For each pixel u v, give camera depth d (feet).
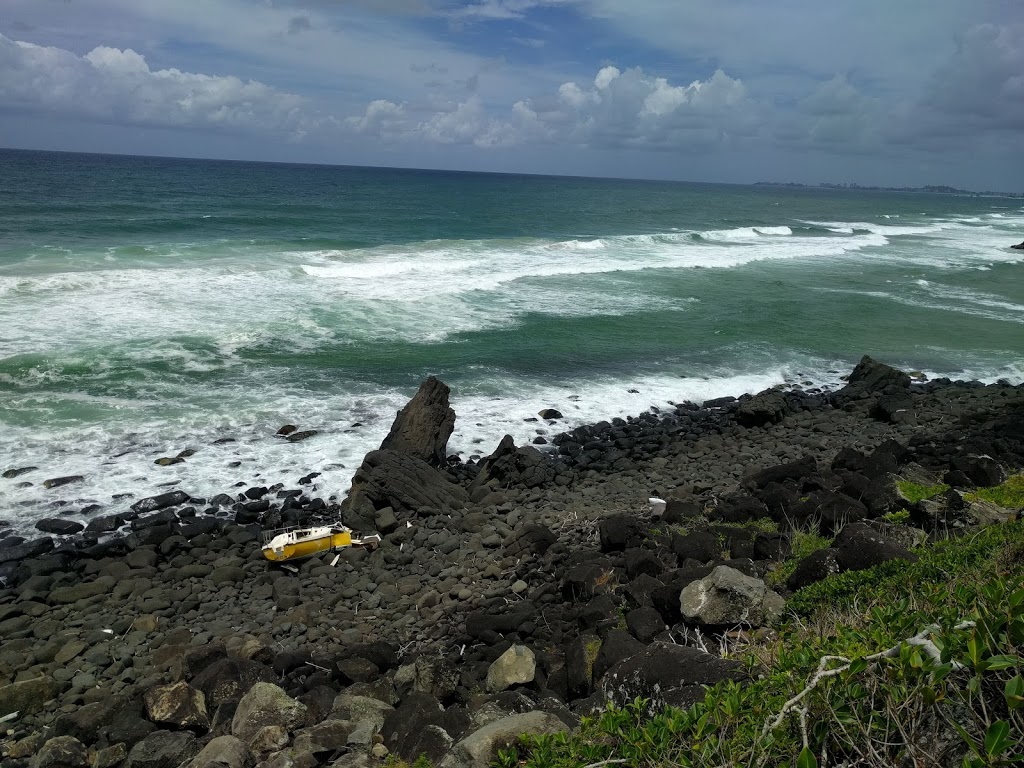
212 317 74.28
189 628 32.27
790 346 82.43
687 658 17.92
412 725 20.48
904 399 61.31
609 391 66.03
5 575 35.45
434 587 34.78
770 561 28.19
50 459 46.01
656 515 37.01
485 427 56.59
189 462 47.24
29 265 87.45
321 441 51.16
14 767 22.93
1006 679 9.19
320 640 30.81
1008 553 20.25
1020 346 85.35
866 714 9.75
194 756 20.65
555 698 20.99
